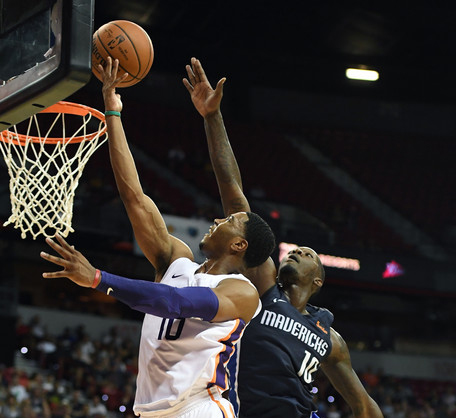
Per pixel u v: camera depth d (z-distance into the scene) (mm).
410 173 20688
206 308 2330
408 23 17656
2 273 16516
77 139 3965
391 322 19891
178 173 18016
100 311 17969
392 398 16219
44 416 11188
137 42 3205
